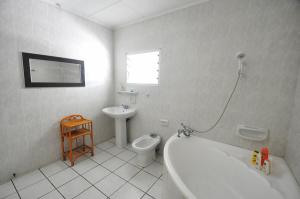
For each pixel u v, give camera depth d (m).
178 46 2.11
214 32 1.80
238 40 1.66
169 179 1.29
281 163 1.44
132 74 2.84
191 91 2.06
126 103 2.93
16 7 1.72
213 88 1.88
